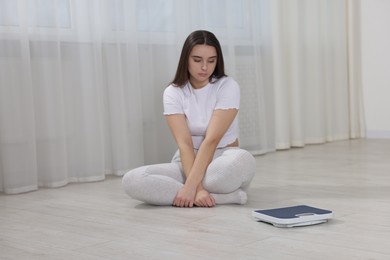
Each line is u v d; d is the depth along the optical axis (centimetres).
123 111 329
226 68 383
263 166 348
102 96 328
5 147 287
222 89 251
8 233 208
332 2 465
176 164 254
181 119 253
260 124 399
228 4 381
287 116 424
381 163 344
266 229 198
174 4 354
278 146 421
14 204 262
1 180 294
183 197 236
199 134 255
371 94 483
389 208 227
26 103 291
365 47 482
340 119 472
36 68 299
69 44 311
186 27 360
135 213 232
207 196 237
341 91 471
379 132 481
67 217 230
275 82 419
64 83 312
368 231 192
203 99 253
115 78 327
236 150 242
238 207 236
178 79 255
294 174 314
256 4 401
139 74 340
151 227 207
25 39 289
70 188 299
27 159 292
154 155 353
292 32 432
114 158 332
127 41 331
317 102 447
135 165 338
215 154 253
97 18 318
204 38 246
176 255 172
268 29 409
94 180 316
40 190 296
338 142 459
